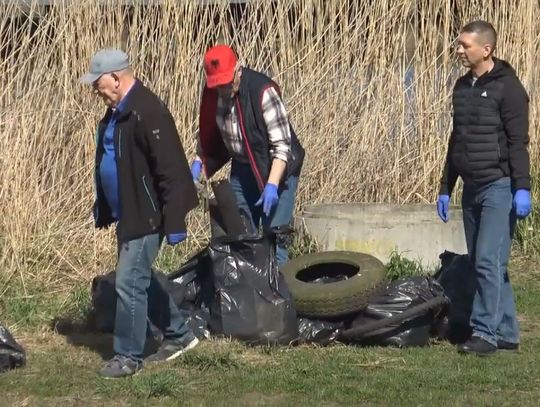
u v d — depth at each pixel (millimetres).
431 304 24078
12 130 32094
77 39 33594
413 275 27953
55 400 20391
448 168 24281
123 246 21281
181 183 20688
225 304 23906
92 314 26125
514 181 22578
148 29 34031
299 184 34500
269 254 24094
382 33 35344
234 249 24047
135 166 20766
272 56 34719
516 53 37125
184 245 31812
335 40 35250
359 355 23422
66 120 33094
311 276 26469
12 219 30797
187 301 25078
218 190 24328
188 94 33906
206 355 22578
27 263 30125
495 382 21438
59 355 23766
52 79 33250
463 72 35812
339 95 35062
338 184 34844
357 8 35531
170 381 20922
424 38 35719
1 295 28141
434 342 24781
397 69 35531
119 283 21344
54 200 32281
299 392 20922
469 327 24875
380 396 20547
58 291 29141
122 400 20375
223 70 23062
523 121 22453
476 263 23281
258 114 23484
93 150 33000
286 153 23594
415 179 35438
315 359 23109
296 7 34969
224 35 34438
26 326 26391
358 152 35062
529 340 25109
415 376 21797
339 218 30703
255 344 23812
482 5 36719
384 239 30328
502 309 23703
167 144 20578
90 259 30844
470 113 22828
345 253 26125
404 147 35562
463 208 23781
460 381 21500
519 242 35531
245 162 24484
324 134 34844
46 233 31172
